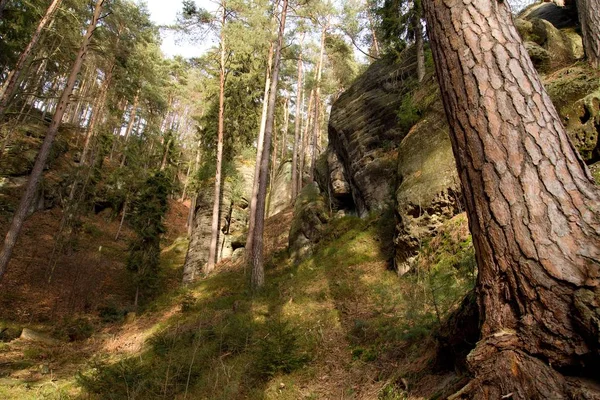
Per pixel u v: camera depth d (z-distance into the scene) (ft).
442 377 10.86
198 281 52.80
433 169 28.73
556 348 6.11
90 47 46.29
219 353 22.12
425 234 27.07
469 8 8.07
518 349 6.59
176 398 17.49
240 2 59.06
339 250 38.37
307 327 23.53
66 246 64.59
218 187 62.75
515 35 7.91
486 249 7.20
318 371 17.85
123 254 76.43
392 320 19.54
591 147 18.70
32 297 47.57
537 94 7.36
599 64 22.11
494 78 7.48
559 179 6.70
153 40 89.51
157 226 52.65
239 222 72.08
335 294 28.48
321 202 53.42
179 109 142.20
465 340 9.67
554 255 6.24
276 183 98.94
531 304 6.43
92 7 56.18
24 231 67.51
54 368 26.86
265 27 59.67
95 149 90.43
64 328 37.78
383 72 55.98
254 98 76.18
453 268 20.33
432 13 8.71
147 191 54.19
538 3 43.37
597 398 5.56
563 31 32.63
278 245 57.88
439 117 31.89
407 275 26.37
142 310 43.45
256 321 27.27
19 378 24.06
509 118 7.19
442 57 8.30
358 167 47.29
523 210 6.67
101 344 33.14
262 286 37.68
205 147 77.41
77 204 70.44
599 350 5.69
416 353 14.07
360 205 46.80
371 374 15.39
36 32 45.34
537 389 6.12
